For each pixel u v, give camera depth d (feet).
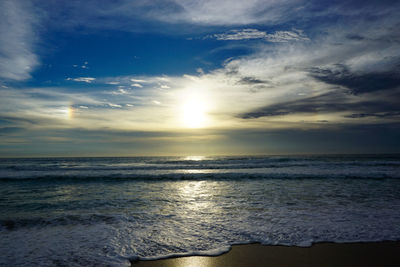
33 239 17.20
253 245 16.02
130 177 54.24
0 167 87.45
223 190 38.58
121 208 26.73
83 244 16.25
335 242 16.35
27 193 36.94
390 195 32.94
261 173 58.59
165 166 88.02
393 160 116.57
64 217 22.80
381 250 15.11
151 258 14.20
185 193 36.17
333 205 27.04
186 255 14.61
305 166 80.48
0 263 13.47
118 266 13.20
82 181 51.47
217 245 16.03
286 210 24.94
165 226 20.07
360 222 20.54
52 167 86.89
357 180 49.03
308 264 13.41
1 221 21.58
